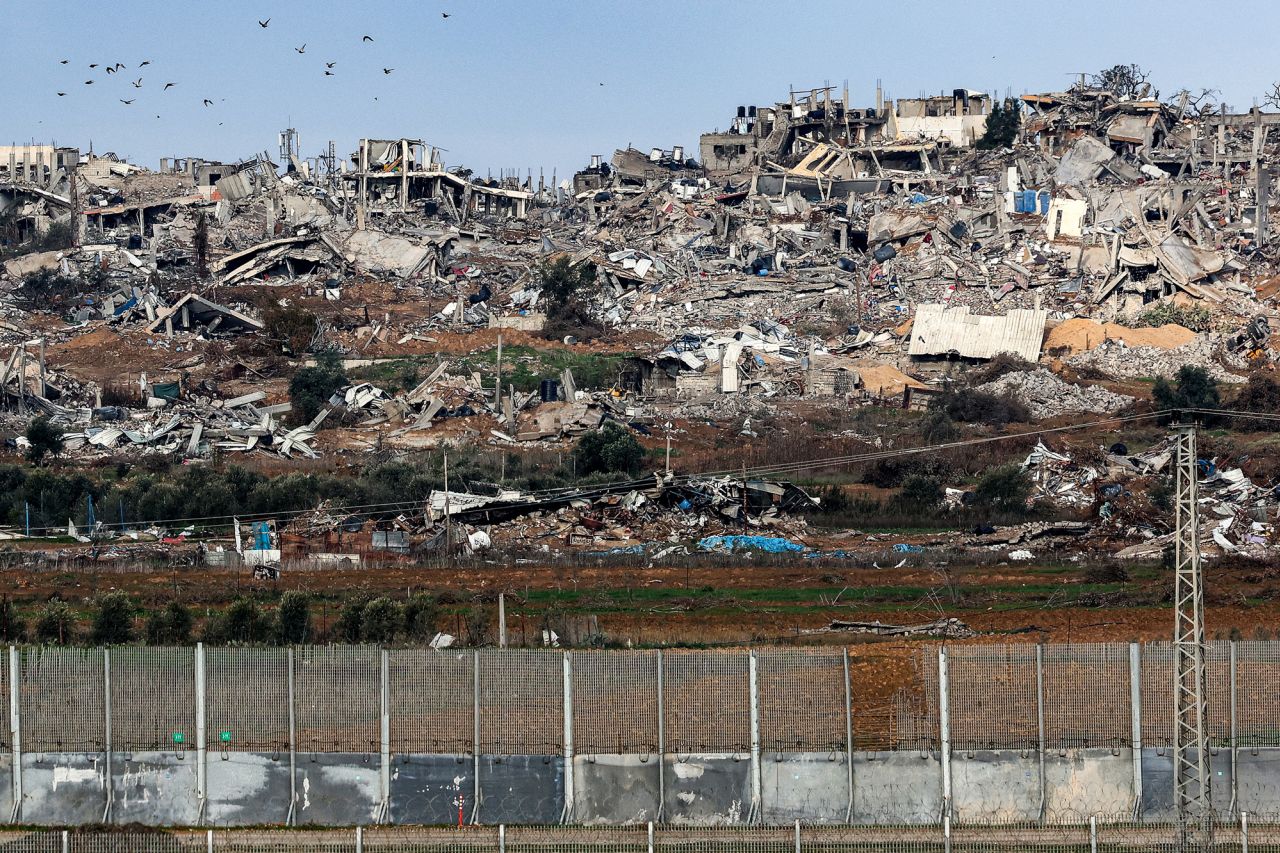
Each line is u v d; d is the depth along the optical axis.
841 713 104.12
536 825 100.75
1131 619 148.12
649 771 102.62
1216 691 104.81
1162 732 103.75
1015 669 105.31
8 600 155.50
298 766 102.94
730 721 103.56
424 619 139.00
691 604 155.75
